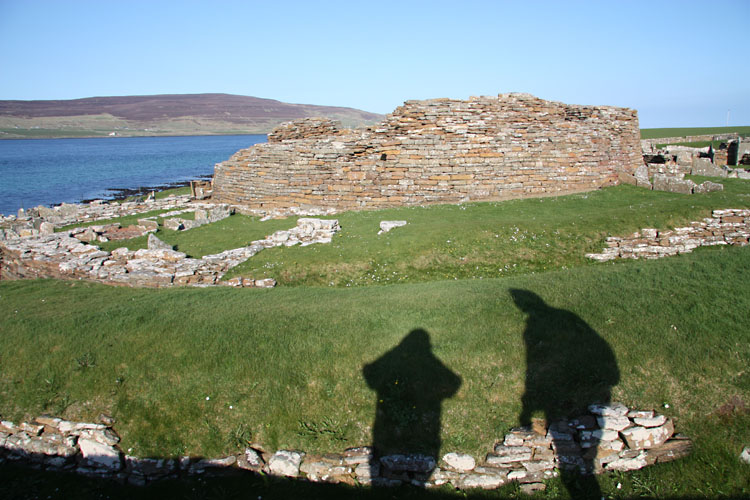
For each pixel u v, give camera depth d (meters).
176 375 8.70
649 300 9.71
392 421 7.72
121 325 10.19
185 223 23.88
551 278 11.91
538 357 8.44
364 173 25.75
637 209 18.81
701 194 21.56
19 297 13.38
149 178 77.31
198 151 158.88
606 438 7.27
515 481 7.21
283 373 8.51
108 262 16.77
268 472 7.49
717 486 6.72
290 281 15.69
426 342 9.12
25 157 133.88
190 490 7.53
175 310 11.17
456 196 25.45
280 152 27.30
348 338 9.36
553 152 26.16
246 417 8.01
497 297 10.77
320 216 24.28
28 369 9.12
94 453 7.99
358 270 16.14
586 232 17.25
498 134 25.52
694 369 7.86
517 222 18.42
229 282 15.23
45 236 21.45
